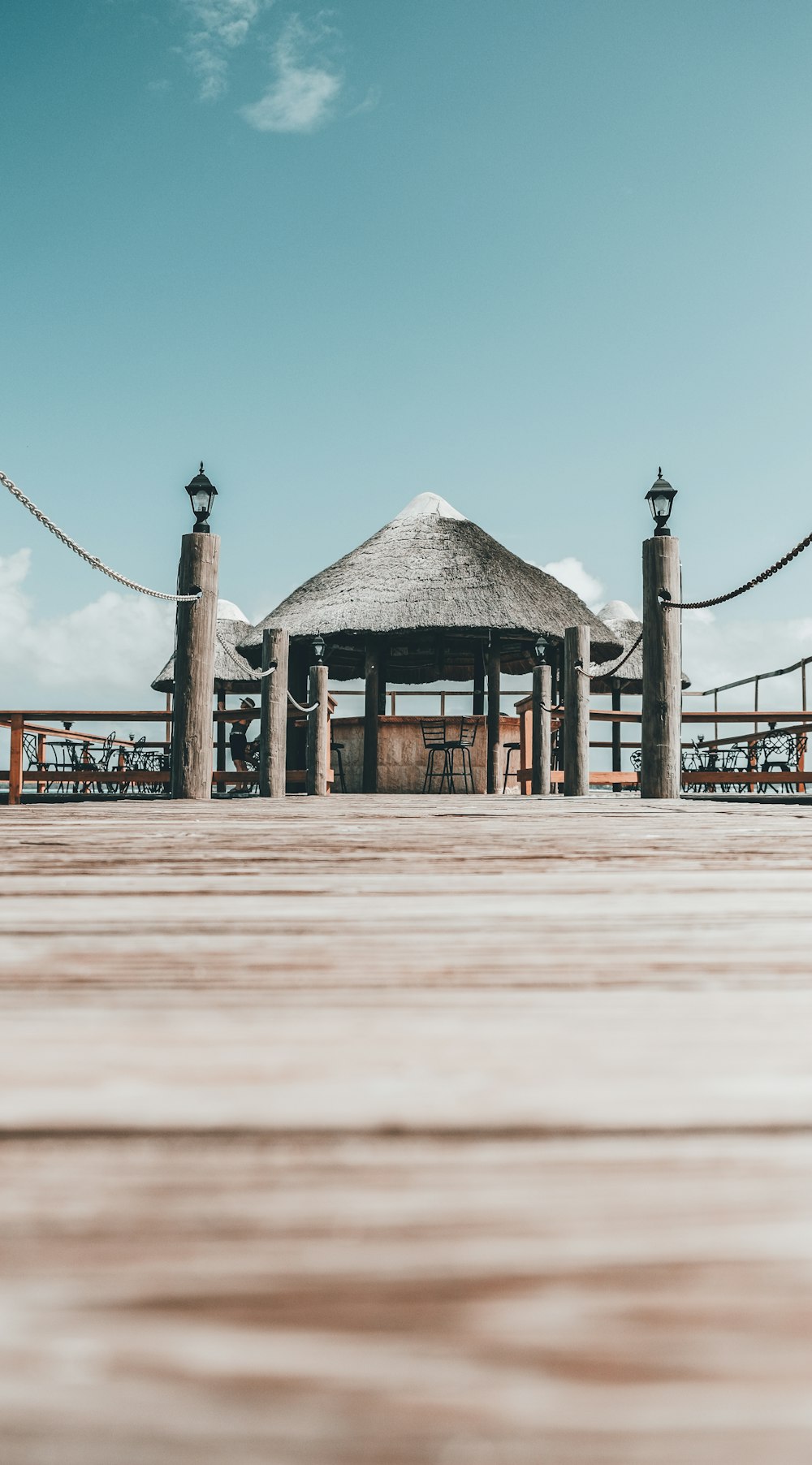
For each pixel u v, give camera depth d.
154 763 15.65
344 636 19.97
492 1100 0.77
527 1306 0.48
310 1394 0.42
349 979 1.19
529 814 4.98
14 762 10.44
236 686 23.72
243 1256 0.53
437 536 21.16
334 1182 0.62
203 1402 0.41
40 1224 0.57
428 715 19.03
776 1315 0.48
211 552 8.73
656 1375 0.43
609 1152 0.67
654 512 8.57
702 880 2.10
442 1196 0.60
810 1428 0.41
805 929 1.51
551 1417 0.40
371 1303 0.49
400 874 2.20
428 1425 0.40
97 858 2.52
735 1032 0.96
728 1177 0.63
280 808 5.89
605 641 20.53
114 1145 0.68
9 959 1.29
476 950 1.35
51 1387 0.42
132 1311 0.48
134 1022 1.00
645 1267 0.52
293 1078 0.82
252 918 1.59
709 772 12.42
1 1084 0.80
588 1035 0.95
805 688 13.16
